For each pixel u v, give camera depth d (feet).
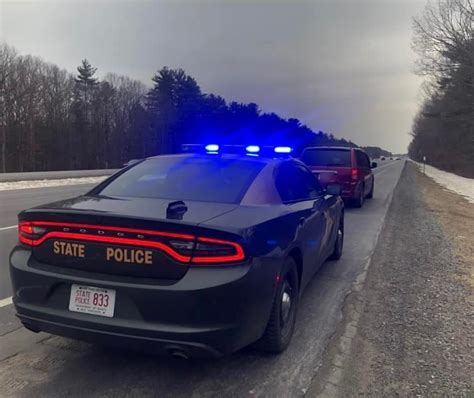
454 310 15.37
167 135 238.07
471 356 11.93
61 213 9.93
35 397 9.70
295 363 11.44
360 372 11.05
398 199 55.83
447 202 59.62
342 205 22.33
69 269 9.96
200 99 247.29
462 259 23.24
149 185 12.64
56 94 200.75
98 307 9.60
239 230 9.60
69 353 11.73
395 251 24.75
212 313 9.16
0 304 14.94
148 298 9.20
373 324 14.08
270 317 11.05
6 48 179.42
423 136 306.96
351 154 42.19
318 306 15.64
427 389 10.28
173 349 9.23
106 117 224.74
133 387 10.19
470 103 151.43
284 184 13.98
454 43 141.08
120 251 9.52
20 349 11.88
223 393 10.04
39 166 190.39
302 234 13.05
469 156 175.11
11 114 178.19
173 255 9.29
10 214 34.86
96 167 219.00
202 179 12.64
